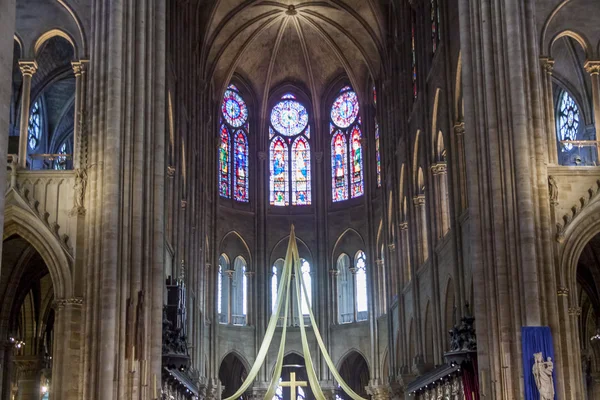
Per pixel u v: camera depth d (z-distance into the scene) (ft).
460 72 125.29
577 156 138.21
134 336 96.22
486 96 103.55
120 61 100.89
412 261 158.40
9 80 55.88
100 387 91.76
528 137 100.89
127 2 103.50
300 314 163.84
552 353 92.48
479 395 107.65
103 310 93.71
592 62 110.22
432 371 136.77
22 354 135.03
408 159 161.48
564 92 145.38
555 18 110.63
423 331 152.25
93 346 92.94
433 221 141.59
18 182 99.19
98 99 100.01
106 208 96.53
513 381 96.17
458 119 125.59
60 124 152.87
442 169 140.26
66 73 134.10
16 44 116.06
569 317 98.02
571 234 99.76
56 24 106.11
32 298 134.82
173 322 122.01
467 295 120.57
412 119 160.15
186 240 156.35
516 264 98.32
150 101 105.09
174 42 145.07
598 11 110.73
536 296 96.02
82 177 98.32
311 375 160.66
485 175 102.83
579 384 96.02
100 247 95.71
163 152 107.24
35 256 113.50
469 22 108.88
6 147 55.77
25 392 134.82
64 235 97.30
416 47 154.71
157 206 104.94
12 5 56.18
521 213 98.68
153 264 103.45
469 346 110.01
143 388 95.71
